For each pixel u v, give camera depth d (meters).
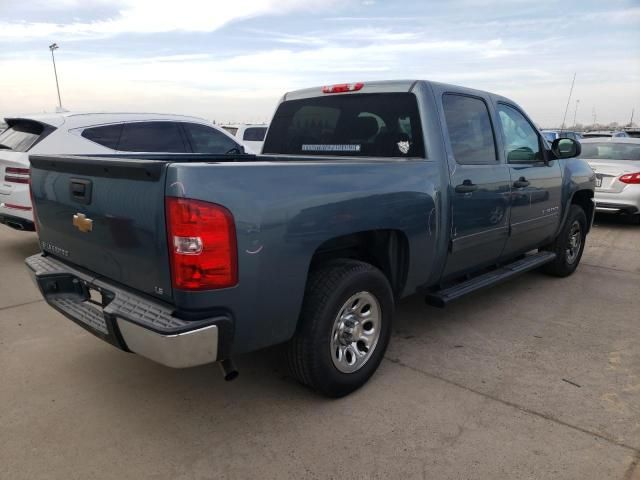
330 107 4.32
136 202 2.53
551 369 3.66
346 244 3.33
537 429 2.91
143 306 2.59
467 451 2.71
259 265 2.56
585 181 5.95
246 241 2.49
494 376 3.54
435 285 4.05
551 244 5.75
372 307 3.35
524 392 3.32
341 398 3.24
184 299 2.41
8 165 6.14
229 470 2.57
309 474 2.54
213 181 2.39
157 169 2.38
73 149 6.48
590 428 2.92
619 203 9.19
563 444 2.77
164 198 2.37
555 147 5.21
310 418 3.02
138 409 3.12
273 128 4.84
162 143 7.28
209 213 2.36
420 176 3.50
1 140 6.82
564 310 4.92
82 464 2.60
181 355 2.39
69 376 3.51
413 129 3.75
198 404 3.18
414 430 2.90
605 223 10.23
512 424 2.96
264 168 2.61
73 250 3.15
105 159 2.73
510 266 4.91
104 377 3.50
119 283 2.84
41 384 3.39
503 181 4.32
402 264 3.52
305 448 2.74
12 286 5.45
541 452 2.70
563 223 5.66
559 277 6.03
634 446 2.76
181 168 2.33
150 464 2.61
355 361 3.28
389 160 3.67
